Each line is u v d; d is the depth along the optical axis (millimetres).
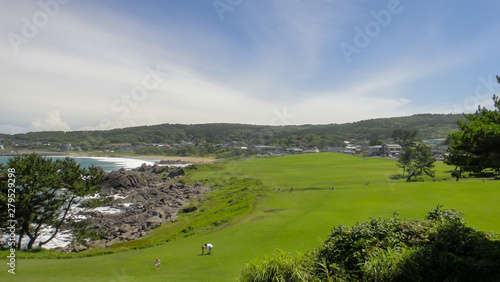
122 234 38594
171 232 36281
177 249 25391
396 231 13875
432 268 10258
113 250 29078
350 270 11164
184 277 17297
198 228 34500
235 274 17328
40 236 37469
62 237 37688
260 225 30266
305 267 11086
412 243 12656
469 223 23531
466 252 10898
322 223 28359
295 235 25109
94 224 43938
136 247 29953
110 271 19344
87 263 22297
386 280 9969
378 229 13969
